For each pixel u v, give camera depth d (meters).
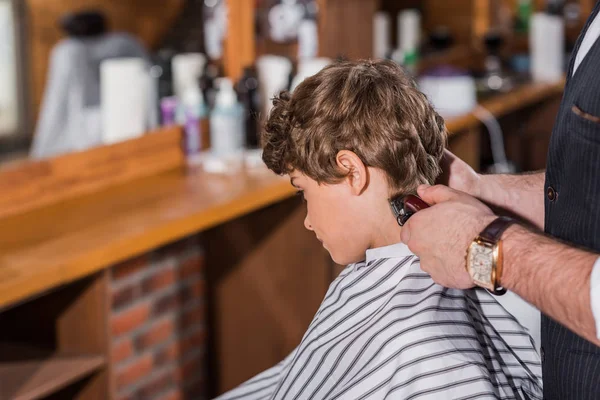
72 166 2.81
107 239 2.32
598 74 1.20
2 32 3.32
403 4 5.24
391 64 1.42
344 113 1.32
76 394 2.52
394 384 1.29
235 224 3.25
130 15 3.58
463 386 1.28
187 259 2.96
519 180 1.63
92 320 2.45
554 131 1.29
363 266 1.42
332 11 4.30
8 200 2.61
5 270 2.08
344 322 1.40
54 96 3.28
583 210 1.22
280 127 1.37
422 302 1.32
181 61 3.51
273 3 3.97
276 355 3.30
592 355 1.26
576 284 1.06
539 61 5.47
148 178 3.04
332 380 1.39
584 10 6.15
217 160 3.23
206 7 3.70
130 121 3.16
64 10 3.42
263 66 3.65
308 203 1.42
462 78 4.21
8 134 3.08
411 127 1.34
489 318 1.45
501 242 1.13
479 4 5.63
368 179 1.35
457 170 1.59
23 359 2.43
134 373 2.73
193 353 3.04
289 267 3.22
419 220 1.22
